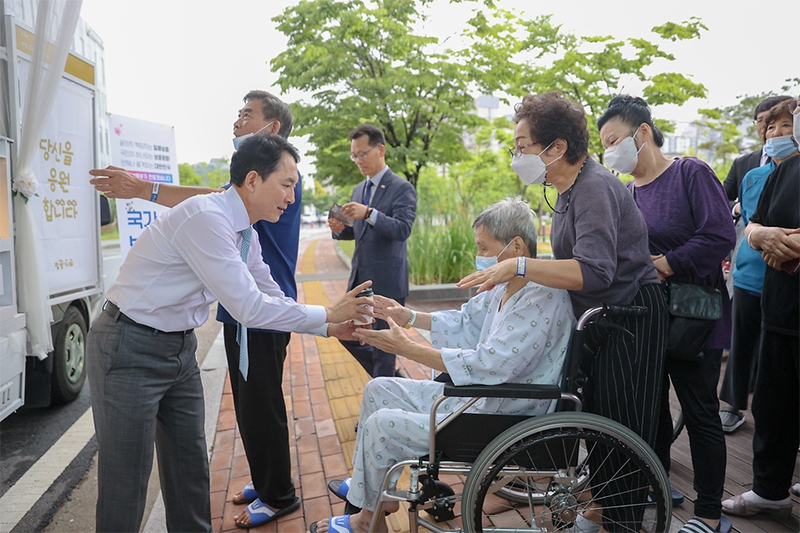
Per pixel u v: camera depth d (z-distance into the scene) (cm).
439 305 683
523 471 177
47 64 304
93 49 429
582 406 189
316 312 190
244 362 200
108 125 447
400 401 211
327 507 238
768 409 215
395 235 319
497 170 1488
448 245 778
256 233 200
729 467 263
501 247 193
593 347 186
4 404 283
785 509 222
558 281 170
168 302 172
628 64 921
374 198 339
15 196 310
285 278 227
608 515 191
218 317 219
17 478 278
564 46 980
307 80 911
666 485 173
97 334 173
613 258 175
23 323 303
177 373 183
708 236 204
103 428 172
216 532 222
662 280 212
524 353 179
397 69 949
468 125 1026
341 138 983
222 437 311
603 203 176
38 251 317
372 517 194
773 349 213
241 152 176
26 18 335
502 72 972
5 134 307
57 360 363
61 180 368
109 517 173
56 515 245
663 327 189
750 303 278
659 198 220
